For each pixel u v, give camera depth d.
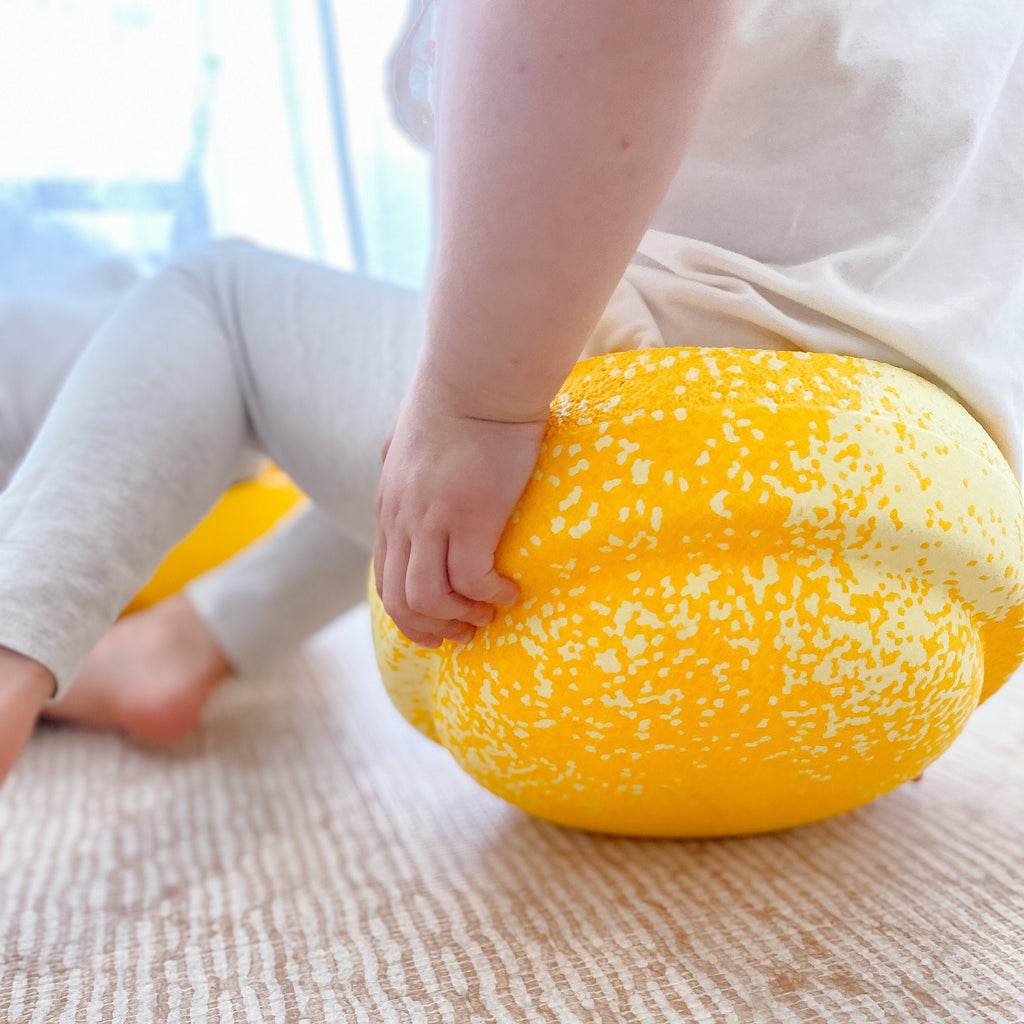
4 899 0.57
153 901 0.56
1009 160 0.52
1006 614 0.50
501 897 0.54
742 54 0.47
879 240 0.49
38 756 0.83
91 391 0.63
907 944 0.46
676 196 0.50
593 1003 0.43
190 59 1.68
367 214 1.69
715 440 0.42
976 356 0.50
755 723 0.46
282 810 0.69
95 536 0.57
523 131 0.36
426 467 0.43
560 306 0.39
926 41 0.48
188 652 0.86
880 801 0.63
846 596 0.44
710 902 0.52
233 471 0.72
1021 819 0.59
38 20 1.61
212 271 0.73
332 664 1.05
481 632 0.47
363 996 0.45
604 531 0.42
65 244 1.65
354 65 1.65
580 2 0.34
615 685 0.44
